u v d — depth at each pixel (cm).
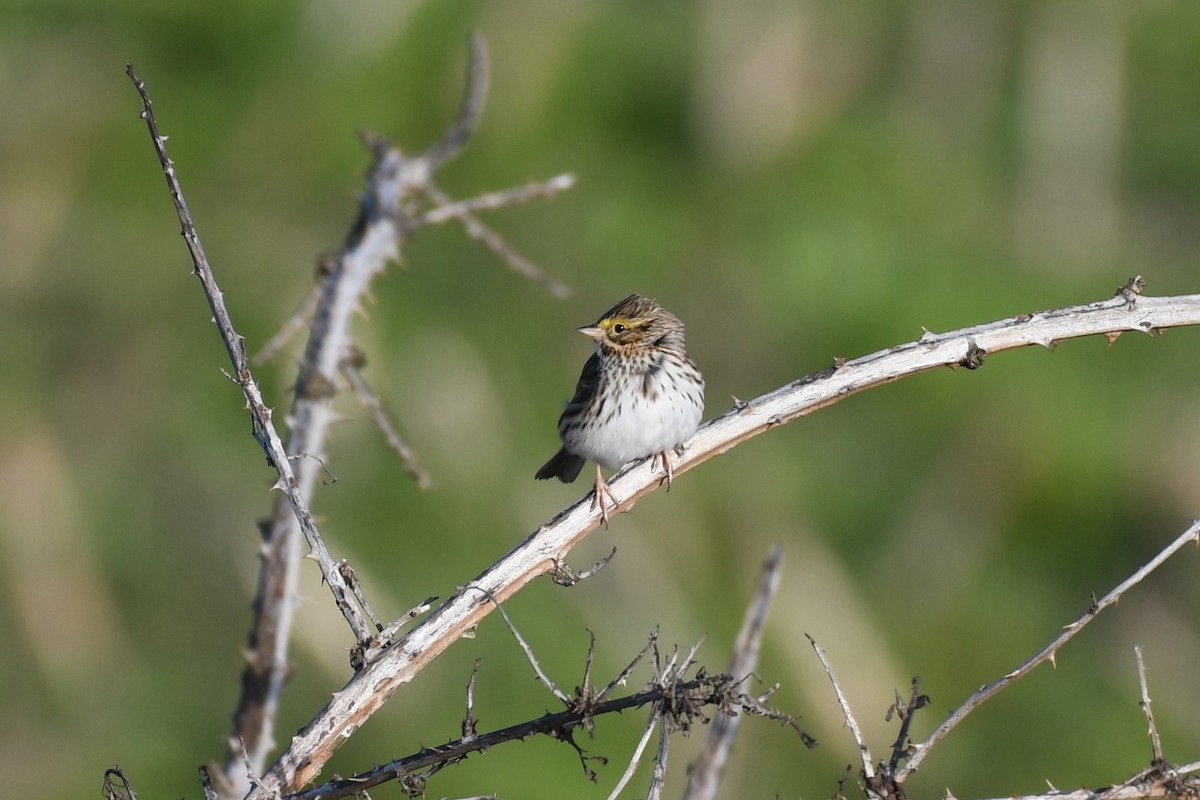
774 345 1553
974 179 1689
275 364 1467
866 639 1409
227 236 1570
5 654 1366
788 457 1527
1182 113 1842
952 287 1561
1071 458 1548
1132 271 1697
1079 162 1770
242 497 1455
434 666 1266
